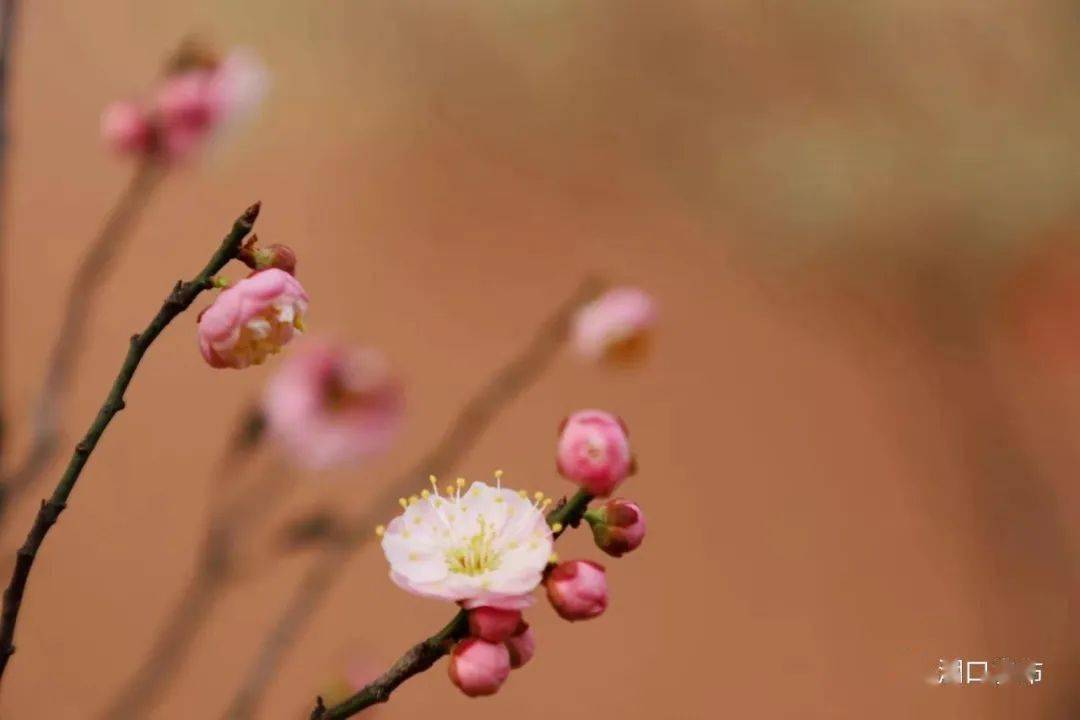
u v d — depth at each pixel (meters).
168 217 1.38
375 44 1.45
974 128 1.44
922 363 1.48
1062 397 1.46
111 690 1.28
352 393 1.01
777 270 1.48
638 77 1.47
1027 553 1.46
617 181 1.47
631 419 1.44
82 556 1.30
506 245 1.45
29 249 1.34
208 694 1.29
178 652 1.22
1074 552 1.46
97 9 1.40
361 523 1.07
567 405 1.43
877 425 1.48
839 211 1.45
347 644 1.32
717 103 1.47
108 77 1.39
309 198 1.42
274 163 1.41
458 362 1.41
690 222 1.48
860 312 1.48
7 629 0.73
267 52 1.42
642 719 1.39
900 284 1.47
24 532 1.27
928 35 1.45
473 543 0.73
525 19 1.45
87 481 1.31
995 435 1.47
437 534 0.73
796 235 1.46
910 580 1.46
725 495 1.45
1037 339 1.46
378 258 1.42
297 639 1.31
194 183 1.39
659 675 1.40
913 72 1.46
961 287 1.47
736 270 1.48
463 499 0.73
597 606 0.72
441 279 1.43
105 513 1.31
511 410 1.41
